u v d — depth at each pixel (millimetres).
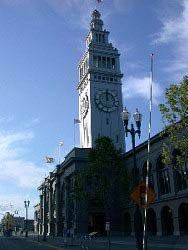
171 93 26125
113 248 45562
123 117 25969
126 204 70312
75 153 80750
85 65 104562
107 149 54469
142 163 63531
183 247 38219
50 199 106250
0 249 51656
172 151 52625
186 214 52094
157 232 57375
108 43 105062
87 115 97125
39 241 79250
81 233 73188
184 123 26203
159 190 57656
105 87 98438
